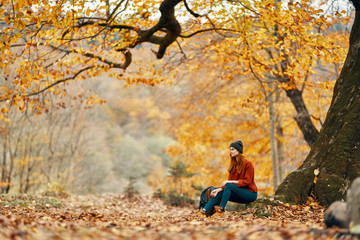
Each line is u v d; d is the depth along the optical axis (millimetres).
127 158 47094
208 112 17219
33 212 6969
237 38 9328
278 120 14883
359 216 3109
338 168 6348
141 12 8602
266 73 13664
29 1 7160
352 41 7164
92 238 3309
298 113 12062
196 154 19516
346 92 6887
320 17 8141
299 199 6520
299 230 3770
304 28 8211
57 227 4055
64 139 23828
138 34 8906
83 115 22312
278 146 16500
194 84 17922
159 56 9633
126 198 13422
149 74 11281
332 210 3758
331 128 6852
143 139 52469
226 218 5496
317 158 6809
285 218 5359
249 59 9898
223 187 6258
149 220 6125
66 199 11562
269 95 13898
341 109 6828
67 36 8844
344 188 6117
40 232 3568
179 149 20453
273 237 3305
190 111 17828
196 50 11922
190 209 12453
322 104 14727
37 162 21047
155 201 13531
